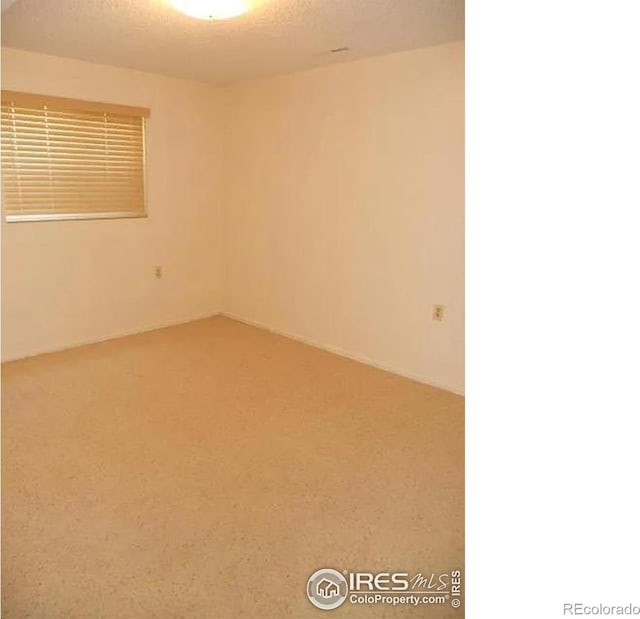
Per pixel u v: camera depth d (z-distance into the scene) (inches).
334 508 88.2
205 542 79.2
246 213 190.1
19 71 142.3
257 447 107.7
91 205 165.6
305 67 155.6
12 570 72.4
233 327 191.9
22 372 144.9
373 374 150.3
